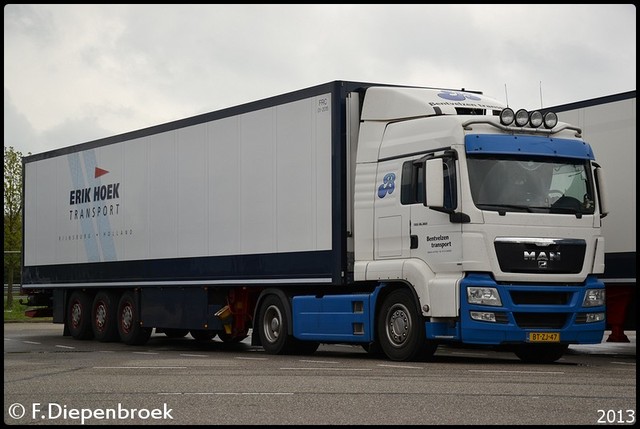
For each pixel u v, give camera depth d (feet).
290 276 58.08
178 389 36.58
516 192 49.73
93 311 79.46
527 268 49.26
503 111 50.37
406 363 50.34
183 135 68.54
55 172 85.10
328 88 55.72
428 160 48.96
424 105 52.42
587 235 50.90
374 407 31.45
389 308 52.47
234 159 63.31
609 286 57.31
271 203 59.82
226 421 28.73
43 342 78.54
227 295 65.05
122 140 75.61
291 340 59.36
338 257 54.70
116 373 44.04
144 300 72.84
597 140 58.03
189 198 67.72
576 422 28.58
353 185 55.21
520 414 30.01
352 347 71.56
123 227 75.15
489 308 48.44
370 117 54.85
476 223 48.70
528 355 55.21
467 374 42.91
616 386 37.35
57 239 84.48
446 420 28.86
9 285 150.51
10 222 146.92
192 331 80.48
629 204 56.03
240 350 67.00
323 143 56.03
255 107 61.46
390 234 52.54
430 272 50.21
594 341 50.67
